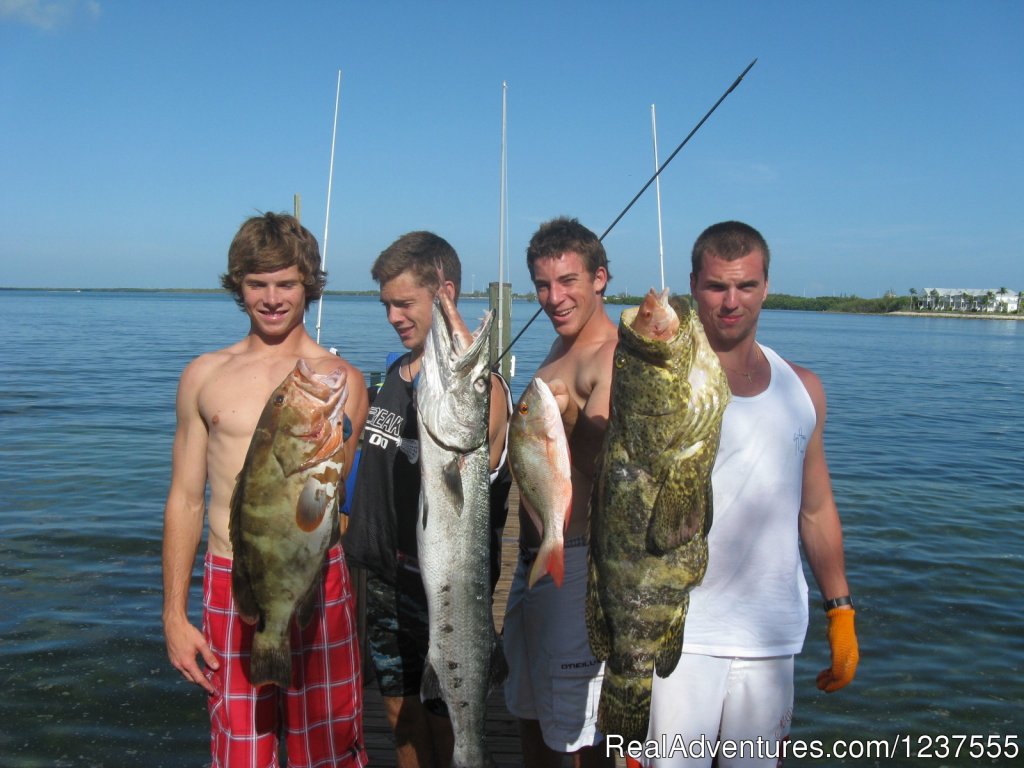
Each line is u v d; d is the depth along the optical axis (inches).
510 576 286.5
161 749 211.8
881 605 321.4
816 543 141.4
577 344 139.2
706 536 116.4
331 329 2012.8
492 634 128.3
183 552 129.9
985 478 562.3
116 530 394.9
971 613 314.0
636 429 109.4
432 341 121.2
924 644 286.4
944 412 921.5
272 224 128.6
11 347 1551.4
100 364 1245.7
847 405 976.3
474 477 122.5
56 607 301.4
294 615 118.6
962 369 1563.7
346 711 131.3
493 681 129.0
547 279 136.1
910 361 1738.4
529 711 146.0
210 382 130.1
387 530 147.8
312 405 114.6
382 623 150.3
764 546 130.7
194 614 294.5
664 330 105.3
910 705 245.8
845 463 613.0
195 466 131.6
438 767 152.9
